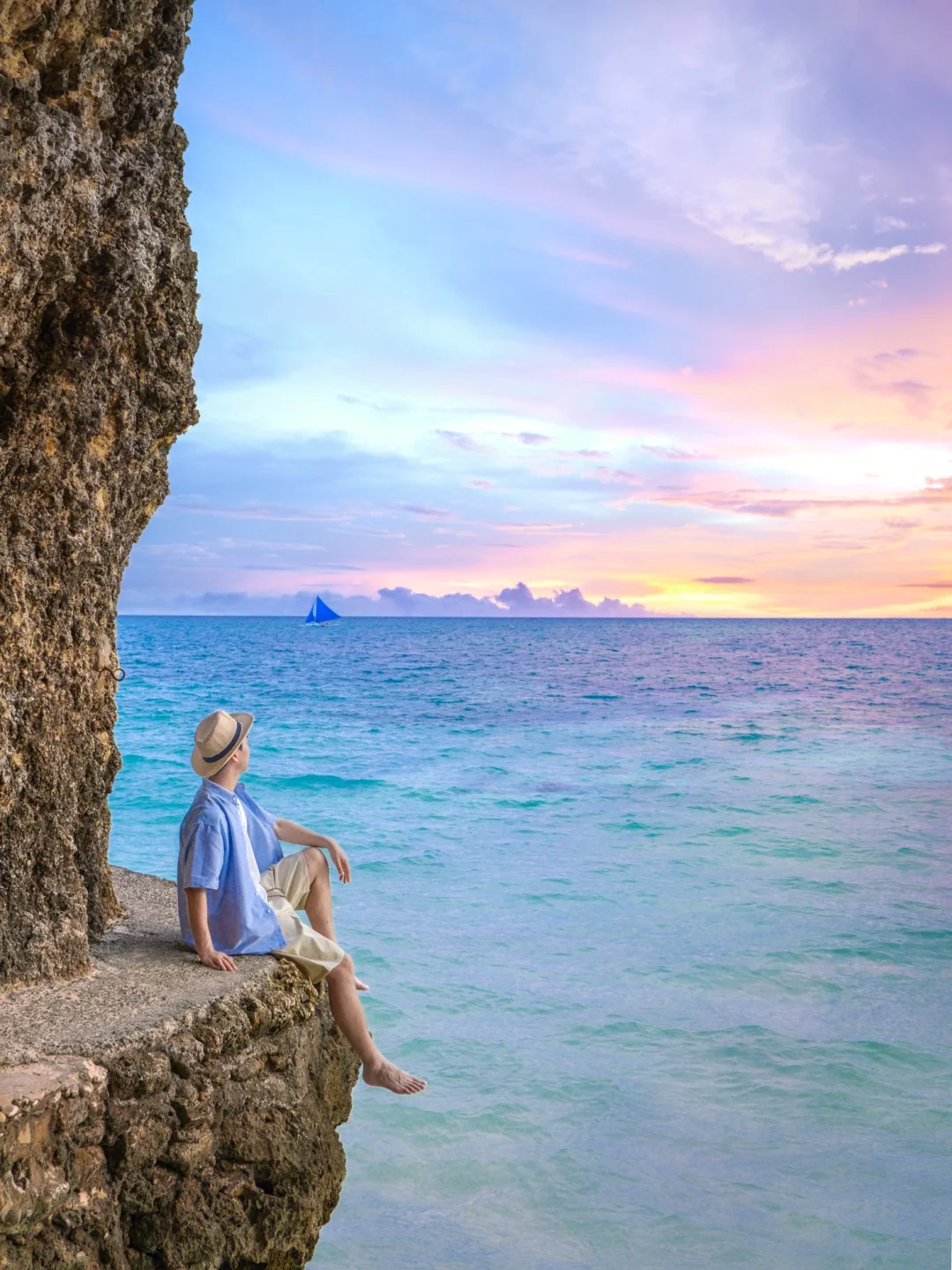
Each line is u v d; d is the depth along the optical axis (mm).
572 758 25906
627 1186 6289
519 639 130750
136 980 4266
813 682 55938
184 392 5086
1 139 3646
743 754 26812
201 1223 3809
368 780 21719
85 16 3998
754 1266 5574
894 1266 5594
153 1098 3699
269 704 39688
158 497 5383
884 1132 6930
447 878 13305
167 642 108312
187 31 4766
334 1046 4777
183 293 5016
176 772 21016
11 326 3975
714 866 14164
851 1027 8547
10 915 4156
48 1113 3359
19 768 4180
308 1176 4223
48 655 4359
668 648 102250
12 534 4207
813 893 12734
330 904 5113
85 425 4434
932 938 10859
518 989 9305
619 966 9953
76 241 4145
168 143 4871
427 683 52938
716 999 9125
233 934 4539
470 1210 6059
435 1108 7168
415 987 9297
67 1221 3400
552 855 14758
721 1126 6984
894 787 21438
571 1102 7258
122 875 6215
